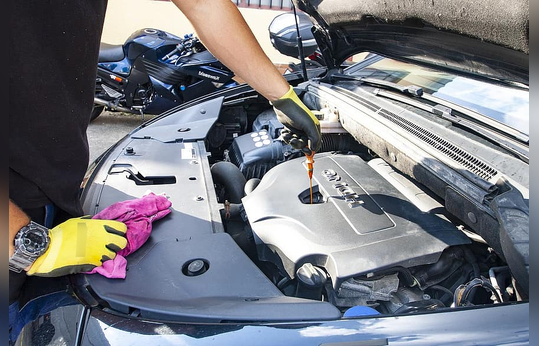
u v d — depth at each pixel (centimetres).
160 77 414
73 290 99
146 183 157
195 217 133
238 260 111
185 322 89
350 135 207
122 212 119
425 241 125
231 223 162
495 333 87
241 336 86
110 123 462
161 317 91
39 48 92
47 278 103
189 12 112
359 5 153
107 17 623
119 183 151
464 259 131
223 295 99
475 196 119
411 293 122
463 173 128
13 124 94
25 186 103
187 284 102
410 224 133
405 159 150
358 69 243
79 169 111
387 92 196
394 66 225
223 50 118
